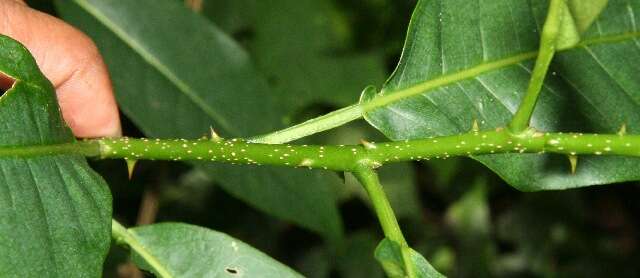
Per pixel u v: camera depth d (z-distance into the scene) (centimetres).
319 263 77
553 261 93
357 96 66
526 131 40
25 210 38
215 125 53
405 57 44
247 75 54
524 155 44
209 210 77
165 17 54
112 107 51
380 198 41
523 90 44
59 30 49
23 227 38
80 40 49
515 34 44
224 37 54
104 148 42
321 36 67
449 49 44
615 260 96
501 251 94
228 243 44
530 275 92
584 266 94
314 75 66
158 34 53
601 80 45
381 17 72
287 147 42
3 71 39
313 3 67
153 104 52
